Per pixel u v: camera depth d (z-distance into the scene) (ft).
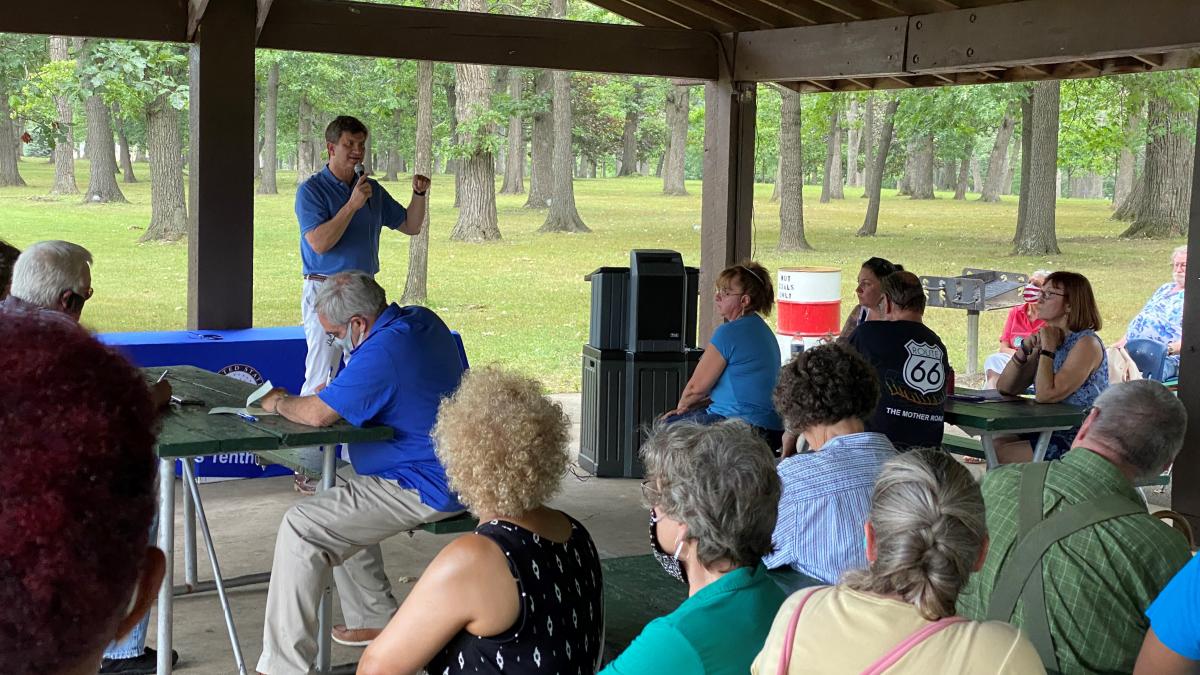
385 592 13.42
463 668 7.37
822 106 77.20
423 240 48.08
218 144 20.53
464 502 7.85
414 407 11.91
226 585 15.05
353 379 11.81
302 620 11.70
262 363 19.97
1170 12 17.61
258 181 130.21
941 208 113.09
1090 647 7.59
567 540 7.75
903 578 5.54
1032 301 21.34
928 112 69.77
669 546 7.14
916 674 5.32
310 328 19.19
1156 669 6.72
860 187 172.76
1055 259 65.00
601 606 7.86
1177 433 8.09
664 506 6.84
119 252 62.59
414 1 54.75
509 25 22.84
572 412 28.04
